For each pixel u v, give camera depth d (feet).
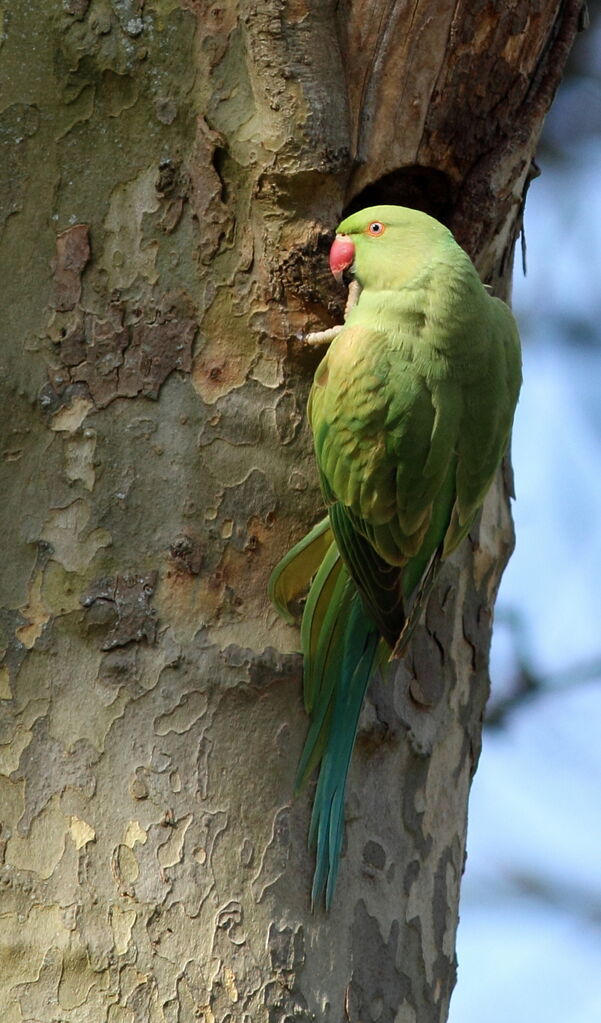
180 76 20.03
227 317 20.03
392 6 20.74
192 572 19.49
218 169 20.03
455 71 21.26
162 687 19.11
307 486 20.33
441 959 20.71
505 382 21.61
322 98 20.06
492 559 23.57
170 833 18.70
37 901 18.35
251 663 19.44
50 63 20.13
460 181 22.31
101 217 20.01
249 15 19.90
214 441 19.85
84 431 19.58
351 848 19.77
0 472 19.58
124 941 18.26
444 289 20.76
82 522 19.44
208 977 18.30
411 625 20.47
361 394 20.24
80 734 18.89
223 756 19.16
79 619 19.17
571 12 22.59
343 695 20.07
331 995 18.93
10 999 18.01
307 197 20.06
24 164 20.11
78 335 19.81
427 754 21.07
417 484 20.70
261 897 18.81
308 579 20.25
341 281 20.59
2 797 18.69
